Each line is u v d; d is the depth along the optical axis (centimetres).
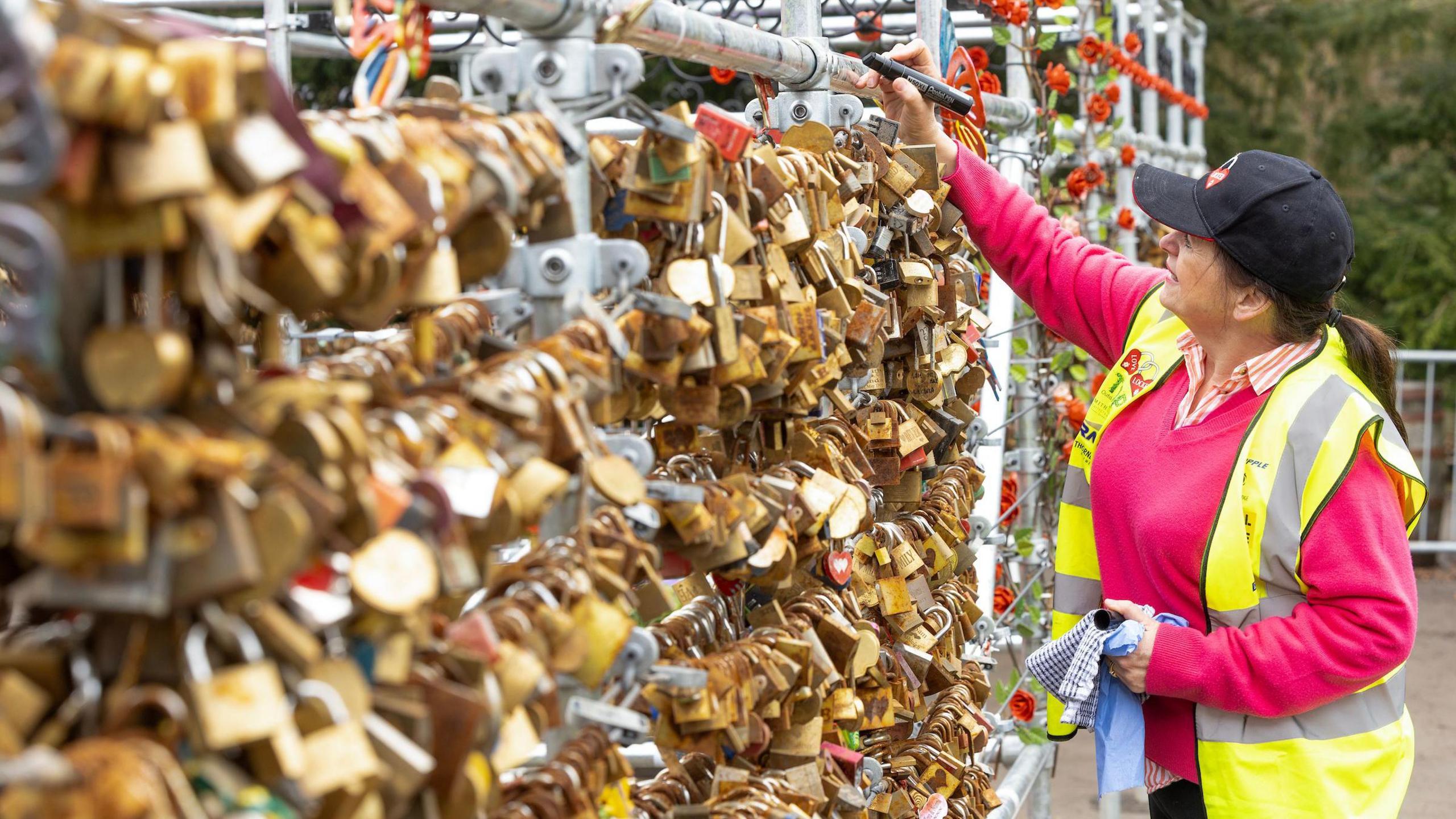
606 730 123
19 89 56
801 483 170
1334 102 1521
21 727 63
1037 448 435
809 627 163
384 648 83
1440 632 765
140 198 62
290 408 72
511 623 102
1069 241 266
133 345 64
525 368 107
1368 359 219
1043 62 580
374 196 83
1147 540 221
